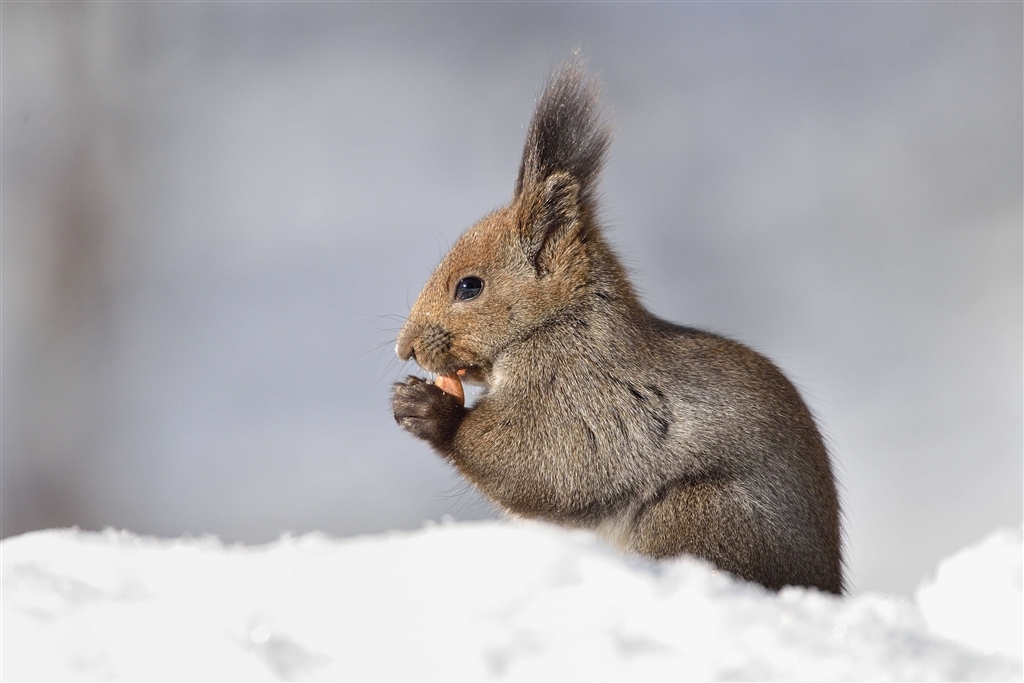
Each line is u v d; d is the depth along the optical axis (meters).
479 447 3.45
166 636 3.30
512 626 3.32
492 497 3.45
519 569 3.35
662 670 3.31
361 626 3.31
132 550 3.37
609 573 3.35
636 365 3.45
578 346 3.45
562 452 3.45
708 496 3.43
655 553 3.43
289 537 3.40
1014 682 3.31
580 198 3.47
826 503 3.44
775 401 3.45
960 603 3.38
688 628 3.33
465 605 3.33
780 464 3.43
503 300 3.46
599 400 3.45
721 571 3.42
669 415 3.44
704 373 3.45
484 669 3.30
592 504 3.44
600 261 3.46
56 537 3.38
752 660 3.31
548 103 3.47
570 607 3.33
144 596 3.33
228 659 3.30
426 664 3.30
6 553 3.36
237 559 3.36
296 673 3.30
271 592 3.33
